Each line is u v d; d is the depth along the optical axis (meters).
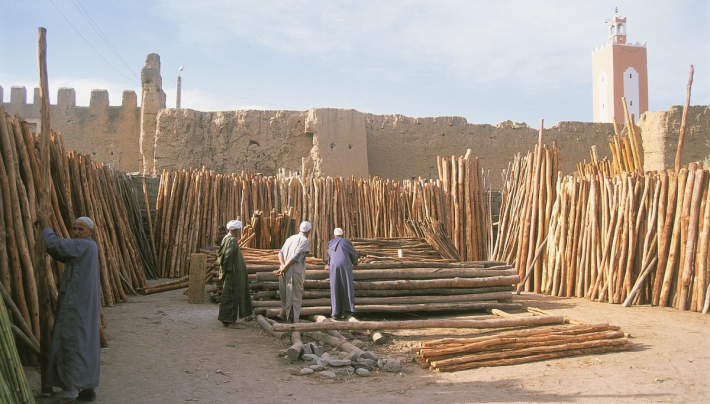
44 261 5.64
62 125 37.50
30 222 6.75
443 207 17.28
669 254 11.21
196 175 16.44
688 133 30.88
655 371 6.59
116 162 37.53
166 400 5.44
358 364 6.71
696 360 7.09
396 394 5.73
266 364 6.80
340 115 27.72
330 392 5.78
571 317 9.84
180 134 28.22
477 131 30.16
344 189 17.52
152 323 8.98
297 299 8.84
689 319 9.80
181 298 11.82
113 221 12.62
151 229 15.79
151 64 34.53
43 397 5.39
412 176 29.27
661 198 11.47
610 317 9.98
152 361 6.81
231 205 16.44
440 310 10.16
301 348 7.07
